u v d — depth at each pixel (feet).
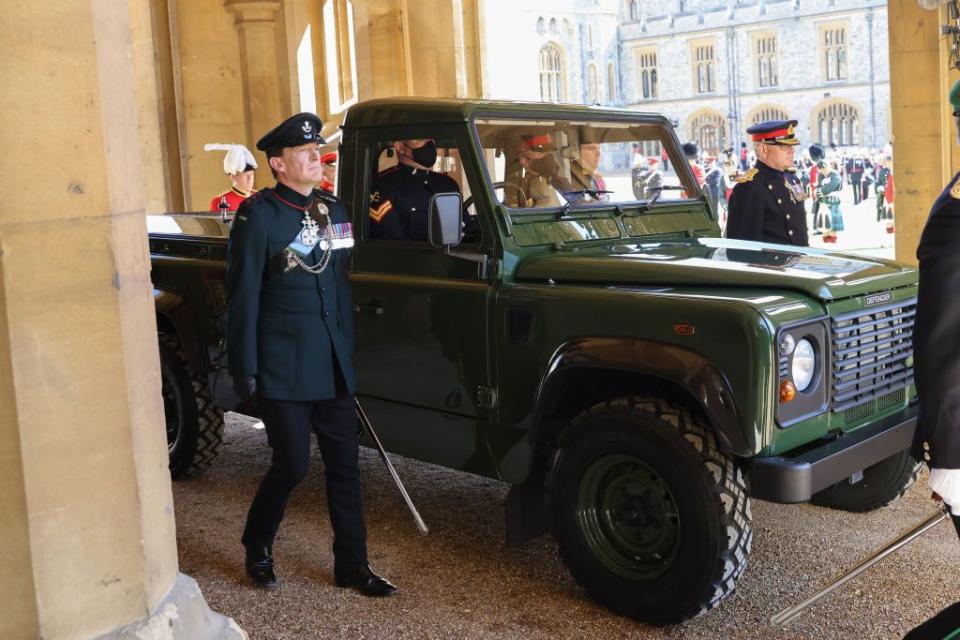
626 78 253.03
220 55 39.70
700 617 12.01
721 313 10.79
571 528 12.28
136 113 8.46
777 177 19.27
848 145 223.92
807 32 225.76
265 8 39.01
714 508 10.91
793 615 9.73
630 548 11.93
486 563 13.88
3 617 7.57
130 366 8.13
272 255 12.18
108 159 7.82
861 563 9.52
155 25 39.42
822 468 10.86
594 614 12.18
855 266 12.84
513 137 13.80
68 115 7.59
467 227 13.65
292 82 40.04
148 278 8.60
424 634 11.73
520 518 13.10
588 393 13.03
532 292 12.55
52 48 7.47
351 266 14.69
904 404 13.07
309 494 17.04
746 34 234.17
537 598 12.69
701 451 11.00
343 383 12.61
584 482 12.14
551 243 13.51
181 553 14.46
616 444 11.68
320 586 13.20
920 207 22.77
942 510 9.04
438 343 13.60
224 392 16.61
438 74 30.48
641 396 11.82
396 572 13.62
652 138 15.71
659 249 13.97
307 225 12.32
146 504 8.36
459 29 30.30
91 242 7.77
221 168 40.04
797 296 11.44
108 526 8.02
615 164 15.03
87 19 7.62
